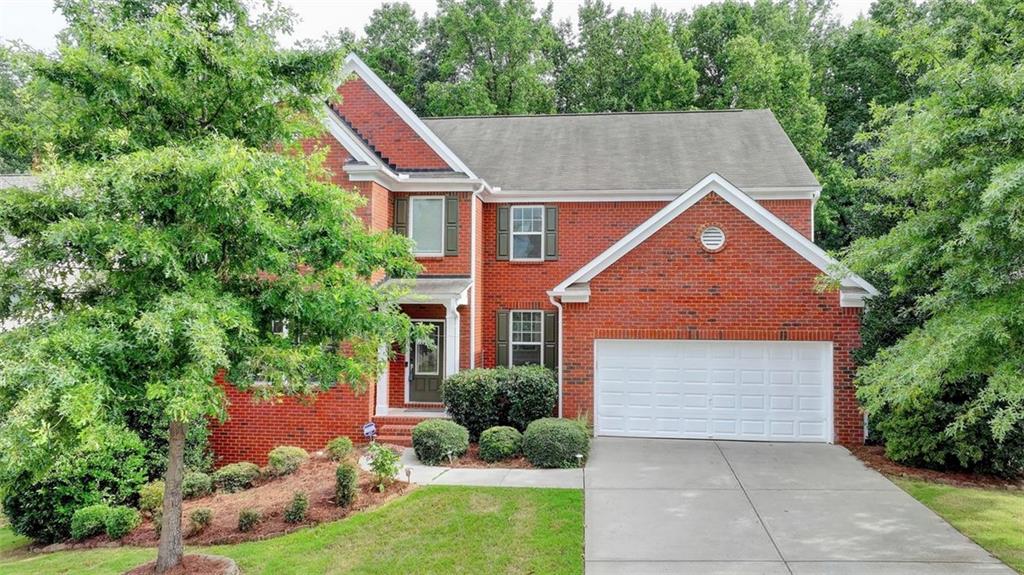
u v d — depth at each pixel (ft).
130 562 28.04
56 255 21.84
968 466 37.63
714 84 121.60
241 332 21.80
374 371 28.60
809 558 26.21
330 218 26.35
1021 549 26.94
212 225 22.38
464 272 54.54
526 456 40.70
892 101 93.91
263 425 47.91
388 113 56.85
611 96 119.96
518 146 66.69
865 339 43.37
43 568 28.12
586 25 137.69
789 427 45.60
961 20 28.99
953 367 27.35
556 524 29.71
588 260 58.54
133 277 22.43
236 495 36.78
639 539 28.19
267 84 25.20
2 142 23.49
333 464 41.22
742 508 31.99
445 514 31.14
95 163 21.71
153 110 23.77
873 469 38.73
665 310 46.42
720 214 45.85
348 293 25.80
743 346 46.06
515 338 59.31
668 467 39.24
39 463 19.26
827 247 89.92
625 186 57.57
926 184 29.17
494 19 114.01
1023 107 25.34
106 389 18.52
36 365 17.31
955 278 27.17
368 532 29.37
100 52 22.62
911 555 26.40
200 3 25.04
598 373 47.52
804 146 90.68
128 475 35.47
